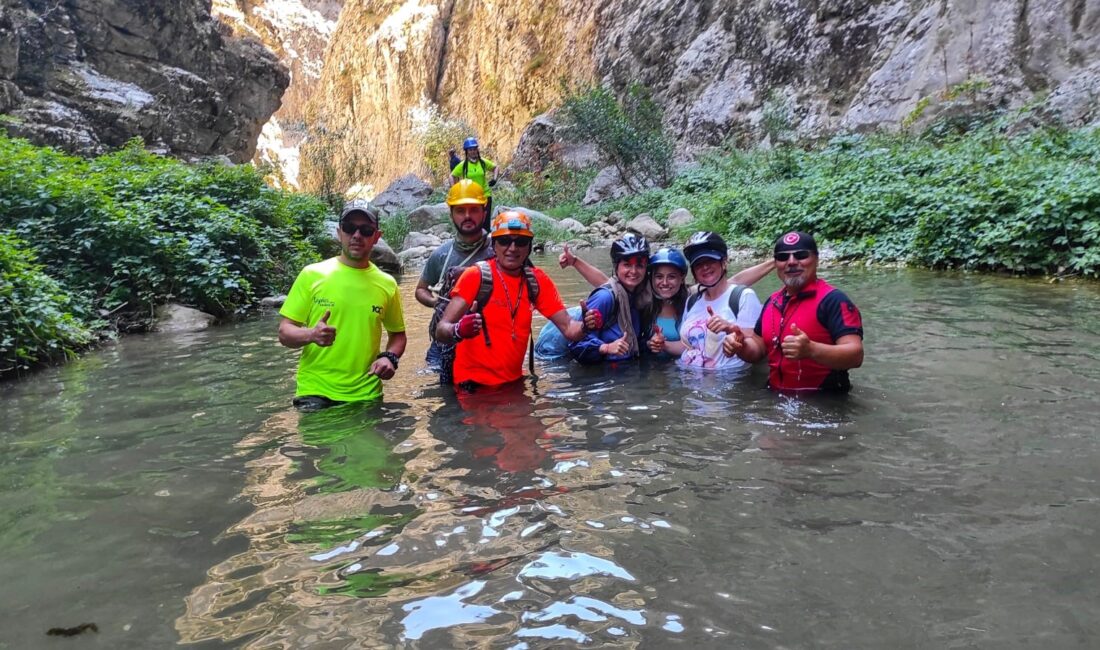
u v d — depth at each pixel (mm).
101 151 16406
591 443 3080
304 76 69750
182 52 22203
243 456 3111
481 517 2359
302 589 1937
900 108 18719
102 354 5883
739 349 3953
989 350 4332
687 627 1678
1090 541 1990
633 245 4750
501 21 39812
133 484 2818
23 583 2037
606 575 1942
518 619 1749
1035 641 1556
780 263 3717
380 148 48125
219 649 1671
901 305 6133
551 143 29719
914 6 20328
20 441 3486
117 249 7691
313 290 4090
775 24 24000
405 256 16656
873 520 2195
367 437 3322
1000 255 7957
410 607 1823
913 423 3115
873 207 10953
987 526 2113
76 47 18750
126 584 2008
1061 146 11797
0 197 7652
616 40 31266
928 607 1709
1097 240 7203
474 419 3557
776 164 18016
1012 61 16781
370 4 52375
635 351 4883
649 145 23219
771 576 1893
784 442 2969
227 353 5684
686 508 2355
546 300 4504
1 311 5254
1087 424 2951
